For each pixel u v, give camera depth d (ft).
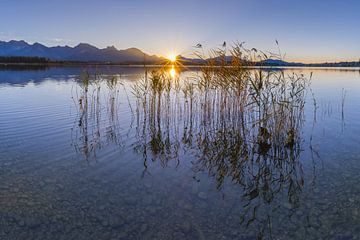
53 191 20.52
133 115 47.67
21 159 26.63
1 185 21.22
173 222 16.94
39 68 249.96
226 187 21.97
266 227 16.51
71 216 17.31
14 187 20.95
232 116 36.68
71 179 22.68
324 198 19.97
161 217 17.48
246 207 18.85
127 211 18.07
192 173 24.67
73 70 213.25
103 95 70.95
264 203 19.40
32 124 39.65
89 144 31.71
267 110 32.55
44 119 42.75
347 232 15.87
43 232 15.69
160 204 19.07
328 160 27.63
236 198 20.13
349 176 23.66
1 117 43.68
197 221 17.10
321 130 39.04
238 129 34.37
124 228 16.24
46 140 32.58
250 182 22.98
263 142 31.42
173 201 19.53
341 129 39.47
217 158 28.60
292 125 33.47
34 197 19.53
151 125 40.83
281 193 20.95
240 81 32.89
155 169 25.39
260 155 29.50
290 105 32.45
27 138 33.14
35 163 25.76
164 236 15.56
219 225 16.70
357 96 72.84
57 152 28.84
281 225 16.70
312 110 54.49
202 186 22.06
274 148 30.19
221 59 34.19
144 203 19.16
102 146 31.22
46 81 108.06
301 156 28.96
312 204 19.16
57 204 18.69
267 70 31.45
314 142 33.53
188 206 18.88
